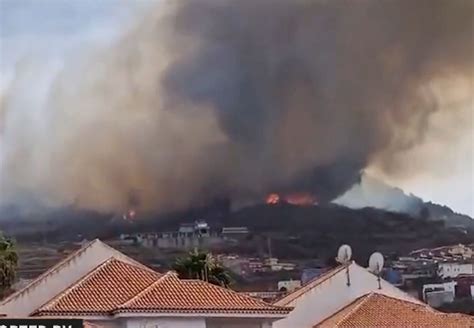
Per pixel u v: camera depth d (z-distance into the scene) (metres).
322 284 56.59
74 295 45.19
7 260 70.00
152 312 43.72
